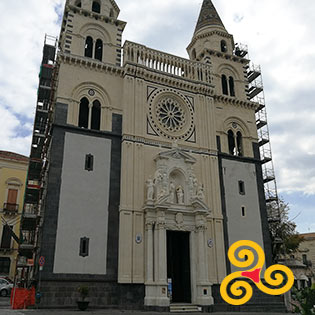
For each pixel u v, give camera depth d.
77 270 32.53
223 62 50.56
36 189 48.69
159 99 42.91
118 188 36.94
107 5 45.38
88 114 38.88
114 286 33.34
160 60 44.75
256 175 46.09
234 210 42.62
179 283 38.16
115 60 43.00
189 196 38.72
